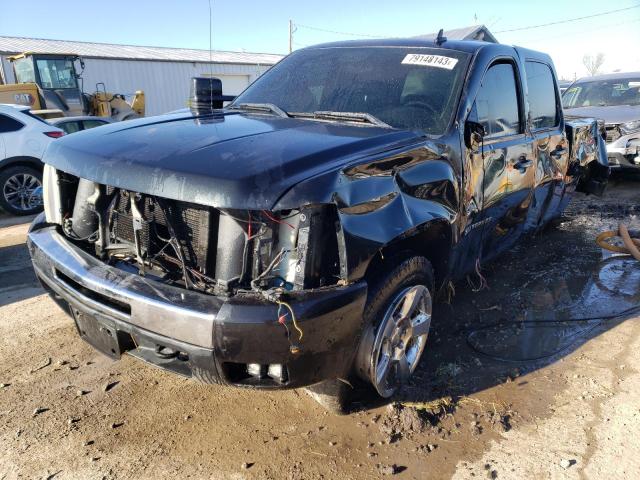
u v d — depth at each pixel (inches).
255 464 99.0
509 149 149.3
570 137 216.2
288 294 85.5
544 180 185.0
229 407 115.5
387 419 110.9
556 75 196.9
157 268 99.0
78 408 114.0
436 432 108.5
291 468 98.1
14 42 1040.2
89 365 131.0
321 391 106.0
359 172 95.2
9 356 134.2
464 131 126.6
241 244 89.0
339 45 158.2
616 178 364.8
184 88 1063.0
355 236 90.8
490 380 127.3
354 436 106.7
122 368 130.1
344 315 89.4
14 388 120.3
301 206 85.5
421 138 117.1
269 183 85.1
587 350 141.7
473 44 146.8
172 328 86.0
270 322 82.7
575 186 238.5
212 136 104.6
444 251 125.0
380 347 105.0
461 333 150.3
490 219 146.0
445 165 118.0
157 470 97.1
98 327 99.7
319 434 107.1
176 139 102.8
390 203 100.0
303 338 85.6
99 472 96.3
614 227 261.9
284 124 119.7
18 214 324.5
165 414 112.7
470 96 131.4
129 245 103.0
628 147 337.7
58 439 104.3
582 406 117.9
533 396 121.3
